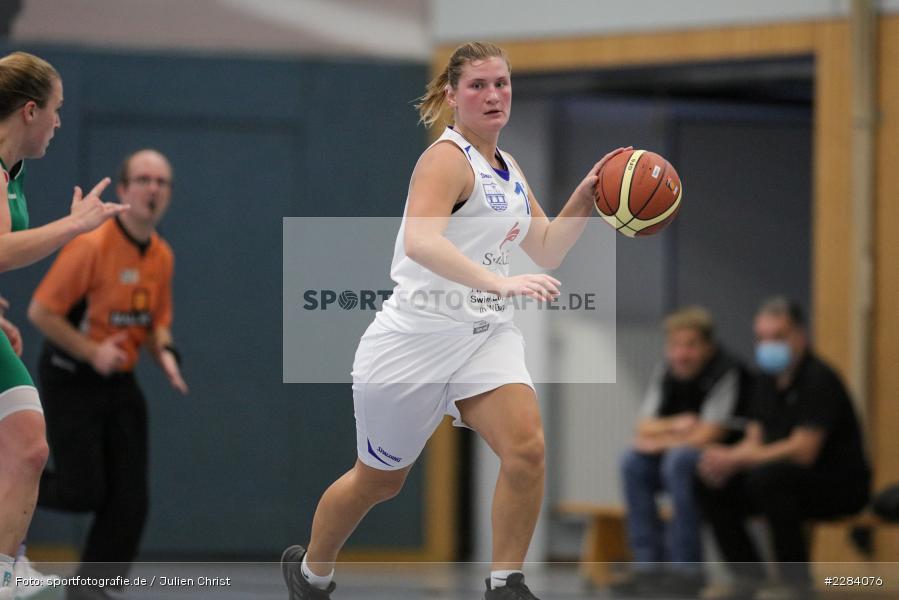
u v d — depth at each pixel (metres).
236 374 17.39
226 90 17.53
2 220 7.91
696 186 19.66
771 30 16.44
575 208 8.42
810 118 19.86
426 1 17.77
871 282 15.86
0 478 8.08
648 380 19.42
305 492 17.39
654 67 17.06
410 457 8.38
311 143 17.62
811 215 19.97
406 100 17.72
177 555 17.19
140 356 17.16
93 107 17.30
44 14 17.30
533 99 18.30
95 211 7.77
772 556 13.76
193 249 17.38
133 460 11.53
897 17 15.81
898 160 15.80
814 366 14.19
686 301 19.70
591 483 18.91
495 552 7.96
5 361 8.20
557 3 17.34
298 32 17.69
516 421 7.87
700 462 14.07
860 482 13.95
